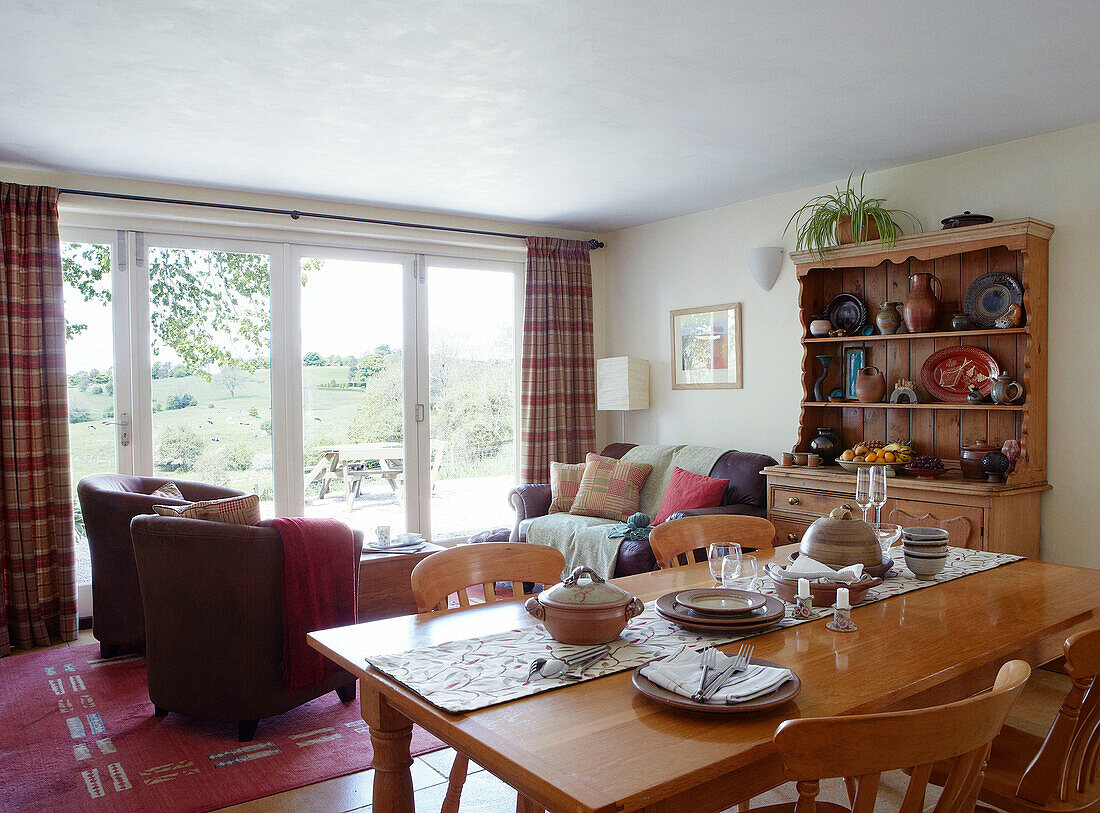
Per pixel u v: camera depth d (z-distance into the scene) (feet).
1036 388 12.30
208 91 10.53
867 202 14.05
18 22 8.49
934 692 5.59
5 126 11.84
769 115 11.66
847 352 15.26
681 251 18.57
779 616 5.96
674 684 4.64
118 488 13.29
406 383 18.26
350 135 12.41
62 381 14.06
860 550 7.24
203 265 15.96
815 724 3.55
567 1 8.11
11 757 9.46
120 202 14.70
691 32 8.89
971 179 13.50
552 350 19.27
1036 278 12.25
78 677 12.19
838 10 8.41
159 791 8.59
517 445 20.08
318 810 8.23
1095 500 12.14
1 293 13.46
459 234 18.44
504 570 7.37
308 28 8.71
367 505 17.84
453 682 4.98
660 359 19.21
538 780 3.75
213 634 9.66
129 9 8.21
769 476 14.96
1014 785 5.61
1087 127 12.15
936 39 9.14
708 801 4.21
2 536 13.56
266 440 16.65
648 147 13.16
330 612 10.30
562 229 20.11
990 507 11.69
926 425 14.12
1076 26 8.84
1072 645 5.05
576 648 5.59
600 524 15.57
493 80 10.23
